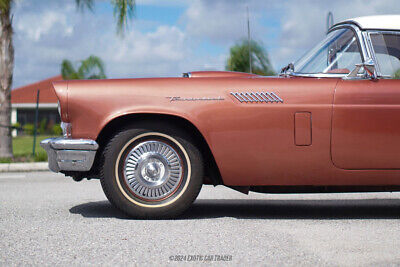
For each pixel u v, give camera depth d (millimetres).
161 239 3631
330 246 3451
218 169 4359
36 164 11016
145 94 4301
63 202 5582
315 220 4434
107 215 4625
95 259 3143
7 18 12633
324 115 4234
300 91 4273
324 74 4488
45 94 42750
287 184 4297
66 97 4344
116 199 4324
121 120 4398
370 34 4547
